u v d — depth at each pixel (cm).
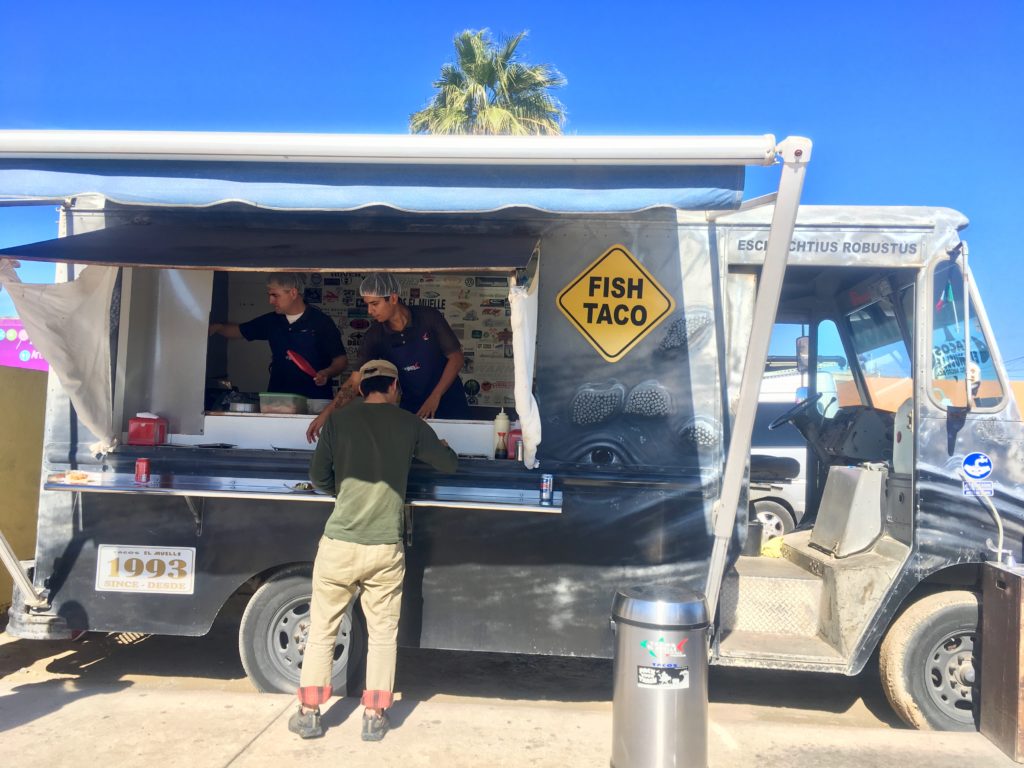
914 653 423
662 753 335
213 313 554
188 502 427
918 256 433
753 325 353
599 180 342
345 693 440
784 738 397
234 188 354
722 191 336
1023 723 375
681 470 427
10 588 593
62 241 400
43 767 349
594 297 432
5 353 989
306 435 449
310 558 432
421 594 429
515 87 2138
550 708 436
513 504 404
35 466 613
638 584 388
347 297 654
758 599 457
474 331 654
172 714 407
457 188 348
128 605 438
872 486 460
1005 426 422
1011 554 416
